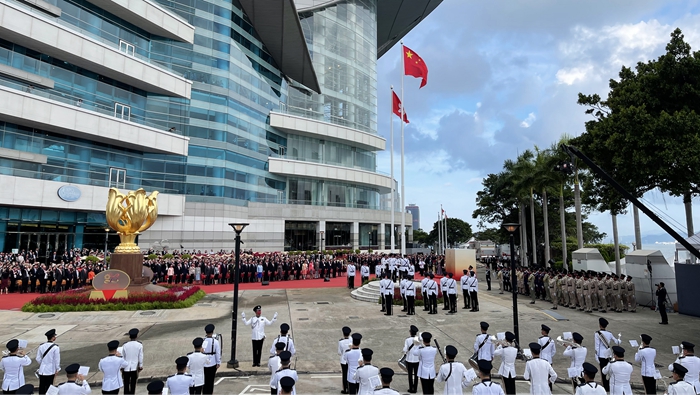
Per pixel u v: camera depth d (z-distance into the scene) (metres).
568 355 9.45
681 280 19.53
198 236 42.12
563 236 36.28
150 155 40.44
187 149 41.66
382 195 68.56
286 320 17.64
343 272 40.94
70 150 34.62
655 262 21.42
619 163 20.12
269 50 54.62
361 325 16.69
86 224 36.44
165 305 19.36
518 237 60.72
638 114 19.45
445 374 7.82
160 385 6.38
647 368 9.21
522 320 17.53
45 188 32.28
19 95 29.88
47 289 24.75
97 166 36.34
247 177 47.97
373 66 69.06
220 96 44.94
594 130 22.41
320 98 59.62
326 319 17.83
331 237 56.47
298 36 50.38
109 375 8.32
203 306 20.50
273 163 51.31
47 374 8.68
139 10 37.88
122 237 22.20
